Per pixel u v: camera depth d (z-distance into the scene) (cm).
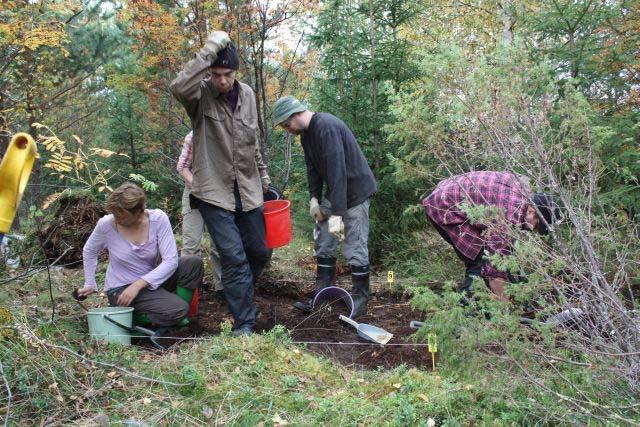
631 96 548
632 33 567
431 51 645
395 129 409
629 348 280
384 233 671
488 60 363
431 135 378
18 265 495
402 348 408
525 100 336
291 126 456
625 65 546
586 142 358
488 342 298
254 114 429
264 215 455
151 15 870
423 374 344
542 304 296
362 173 464
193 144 415
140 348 387
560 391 295
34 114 746
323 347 416
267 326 461
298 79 998
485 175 396
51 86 835
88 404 300
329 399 317
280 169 866
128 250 407
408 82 677
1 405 288
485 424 283
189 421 295
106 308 396
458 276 575
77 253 554
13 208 209
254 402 314
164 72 969
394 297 561
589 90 569
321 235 501
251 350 367
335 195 441
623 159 489
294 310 502
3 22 606
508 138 336
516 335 290
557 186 314
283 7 800
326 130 443
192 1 879
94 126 1203
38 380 309
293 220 818
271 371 349
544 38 581
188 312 449
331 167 441
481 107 334
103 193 846
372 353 405
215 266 511
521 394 301
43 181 920
